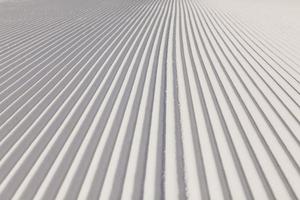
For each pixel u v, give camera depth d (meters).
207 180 4.18
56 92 6.90
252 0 22.27
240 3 20.39
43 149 5.02
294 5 19.67
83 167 4.54
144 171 4.39
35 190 4.19
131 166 4.50
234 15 15.50
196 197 3.90
